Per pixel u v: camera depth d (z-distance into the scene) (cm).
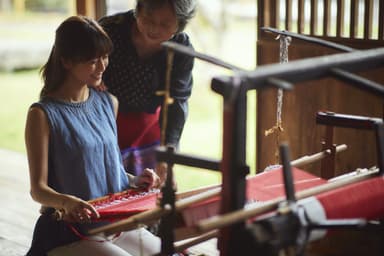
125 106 286
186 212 187
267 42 328
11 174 486
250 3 875
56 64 225
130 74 280
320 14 485
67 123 225
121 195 230
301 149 325
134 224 183
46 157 221
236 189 151
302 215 153
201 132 694
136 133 291
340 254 186
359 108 298
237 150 149
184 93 291
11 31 1064
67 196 211
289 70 151
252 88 156
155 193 234
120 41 276
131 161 292
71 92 229
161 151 175
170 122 291
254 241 144
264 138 339
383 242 177
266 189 215
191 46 289
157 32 254
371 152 298
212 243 346
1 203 418
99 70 225
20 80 962
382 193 178
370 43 291
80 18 221
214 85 167
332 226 150
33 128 220
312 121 318
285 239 146
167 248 185
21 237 360
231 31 866
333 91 307
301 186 214
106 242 226
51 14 1084
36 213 399
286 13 326
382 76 283
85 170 227
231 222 146
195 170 582
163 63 279
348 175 216
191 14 254
